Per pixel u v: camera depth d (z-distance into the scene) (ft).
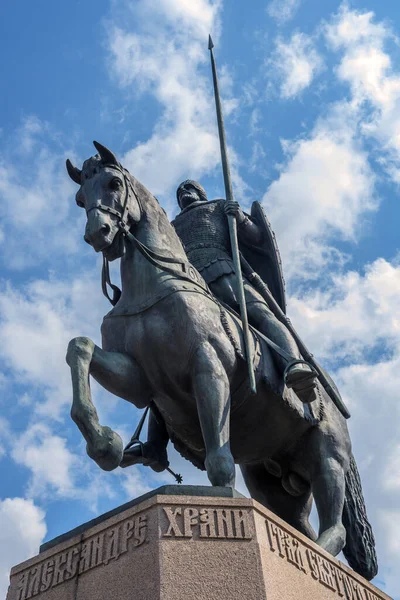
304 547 14.30
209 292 17.28
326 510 17.35
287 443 18.17
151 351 15.90
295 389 16.88
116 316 16.57
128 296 16.70
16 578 13.97
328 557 14.92
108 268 17.69
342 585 14.82
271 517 13.74
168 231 17.46
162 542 12.57
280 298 19.72
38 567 13.82
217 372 15.57
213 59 21.49
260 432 17.79
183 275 16.69
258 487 19.13
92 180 16.67
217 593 12.11
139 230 17.12
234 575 12.39
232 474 14.74
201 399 15.31
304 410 17.81
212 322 16.21
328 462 17.84
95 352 15.39
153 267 16.67
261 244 20.03
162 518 12.89
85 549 13.41
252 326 18.25
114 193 16.51
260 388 17.15
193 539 12.73
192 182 21.34
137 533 12.90
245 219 19.76
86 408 14.24
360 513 18.51
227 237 19.79
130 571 12.50
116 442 14.12
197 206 20.26
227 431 15.23
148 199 17.52
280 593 12.69
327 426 18.17
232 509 13.29
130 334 16.15
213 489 13.82
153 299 16.17
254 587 12.28
